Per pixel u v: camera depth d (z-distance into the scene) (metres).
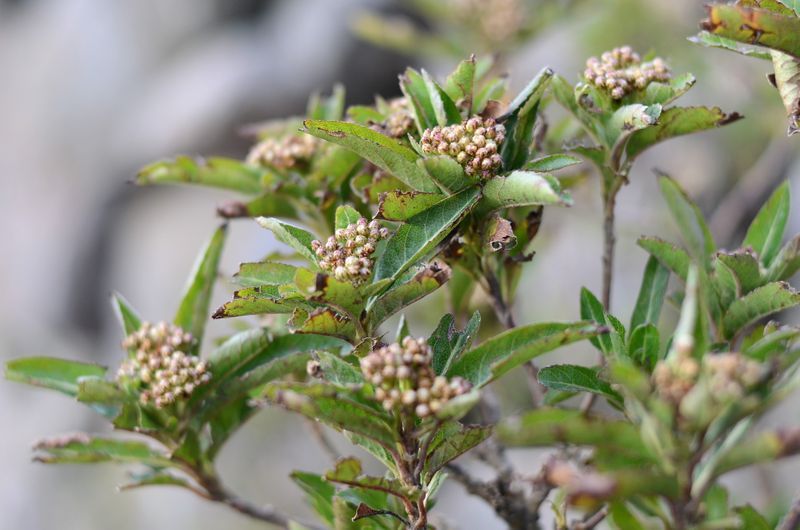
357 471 0.58
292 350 0.62
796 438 0.52
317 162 0.65
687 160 1.21
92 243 2.04
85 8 2.11
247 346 0.61
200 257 0.63
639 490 0.53
